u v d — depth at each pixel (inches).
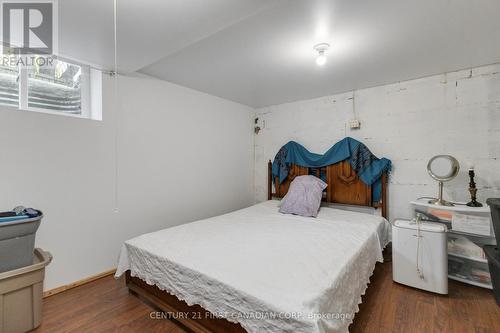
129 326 62.1
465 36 69.7
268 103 150.5
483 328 61.0
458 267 84.8
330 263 60.3
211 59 86.2
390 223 112.9
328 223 97.5
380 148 115.3
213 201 134.0
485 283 79.1
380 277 89.2
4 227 55.7
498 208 65.9
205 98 128.2
